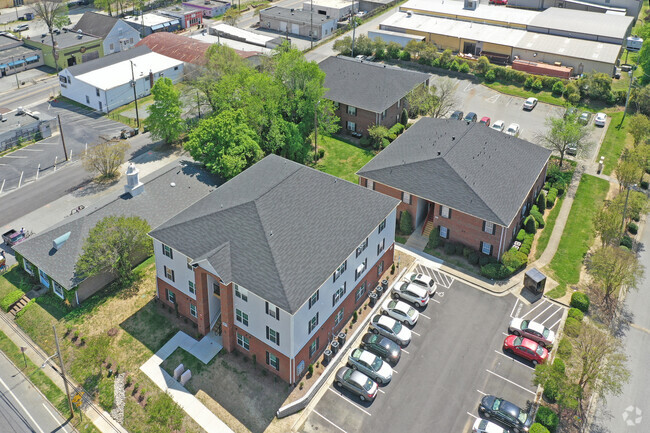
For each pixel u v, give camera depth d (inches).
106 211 2472.9
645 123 3267.7
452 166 2561.5
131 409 1865.2
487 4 6013.8
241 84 3309.5
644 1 6264.8
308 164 3203.7
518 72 4276.6
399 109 3654.0
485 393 1909.4
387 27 5103.3
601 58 4296.3
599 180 3112.7
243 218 2052.2
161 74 4293.8
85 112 3983.8
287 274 1882.4
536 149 2893.7
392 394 1905.8
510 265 2394.2
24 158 3348.9
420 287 2274.9
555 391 1857.8
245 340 1998.0
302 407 1865.2
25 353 2084.2
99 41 4911.4
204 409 1849.2
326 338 2068.2
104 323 2175.2
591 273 2290.8
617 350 1996.8
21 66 4655.5
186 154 3398.1
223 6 6309.1
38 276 2385.6
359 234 2119.8
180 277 2121.1
